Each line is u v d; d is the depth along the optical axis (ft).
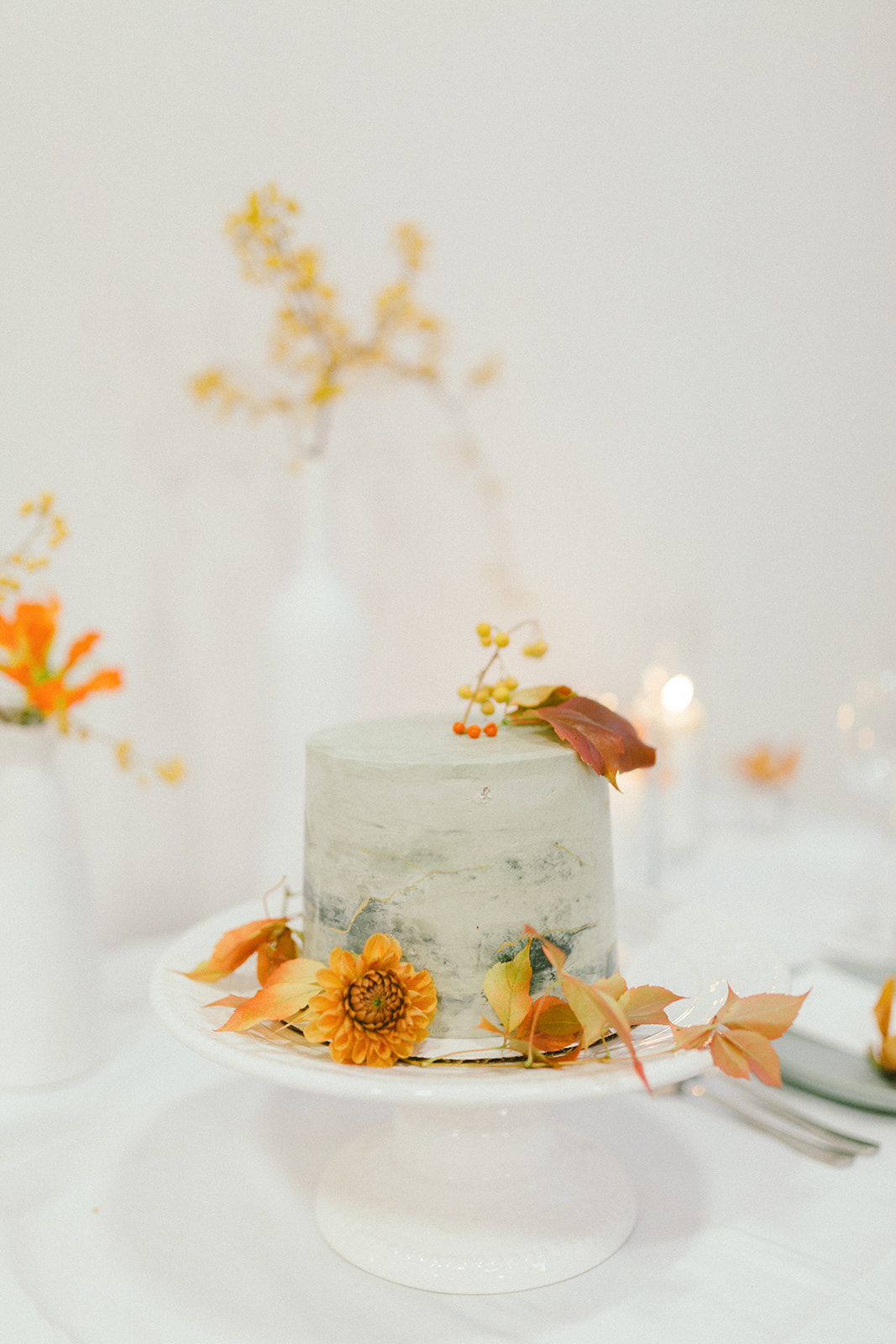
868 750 4.30
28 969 2.92
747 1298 2.35
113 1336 2.28
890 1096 2.79
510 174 4.65
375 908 2.38
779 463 6.21
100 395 3.57
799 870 4.65
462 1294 2.36
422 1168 2.54
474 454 4.66
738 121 5.66
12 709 2.92
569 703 2.56
